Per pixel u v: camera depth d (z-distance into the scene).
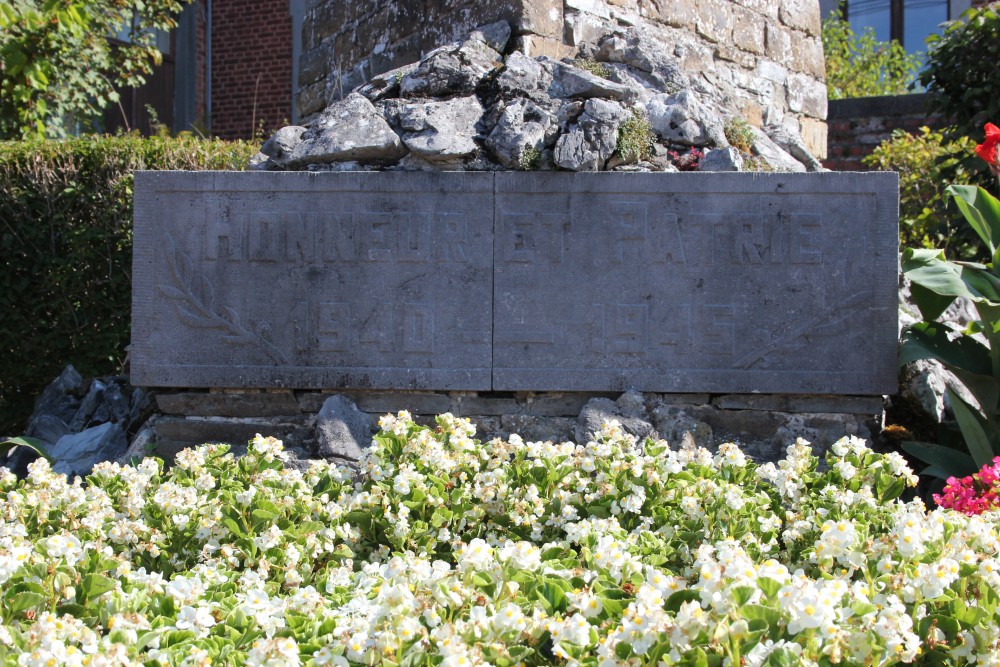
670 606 2.01
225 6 13.38
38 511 2.81
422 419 4.25
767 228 4.16
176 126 13.34
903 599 2.15
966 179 6.99
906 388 4.29
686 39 5.59
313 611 2.21
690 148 4.46
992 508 2.83
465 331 4.19
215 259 4.23
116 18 9.80
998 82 6.86
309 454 4.16
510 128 4.22
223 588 2.46
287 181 4.22
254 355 4.23
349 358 4.22
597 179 4.17
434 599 2.08
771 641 1.88
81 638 2.02
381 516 2.85
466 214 4.19
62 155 6.67
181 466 3.16
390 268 4.21
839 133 9.42
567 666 1.90
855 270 4.15
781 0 6.31
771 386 4.16
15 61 8.23
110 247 6.66
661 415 4.18
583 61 4.72
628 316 4.18
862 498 2.76
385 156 4.34
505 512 2.91
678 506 2.91
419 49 5.52
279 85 13.13
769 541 2.72
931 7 13.34
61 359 6.69
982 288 3.92
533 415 4.22
